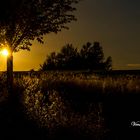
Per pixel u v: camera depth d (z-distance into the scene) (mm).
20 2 23688
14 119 11977
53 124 10500
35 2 24531
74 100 17453
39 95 16609
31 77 30688
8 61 25312
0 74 29750
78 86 22000
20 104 14711
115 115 13211
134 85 20625
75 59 81938
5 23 24094
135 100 16156
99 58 81562
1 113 13125
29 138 10055
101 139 9875
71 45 81875
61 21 26141
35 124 11023
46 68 82000
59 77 28938
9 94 18125
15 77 32312
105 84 21766
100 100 17172
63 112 12469
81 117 11539
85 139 9656
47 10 25422
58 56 81938
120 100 16469
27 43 25938
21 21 24516
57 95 17734
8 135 10414
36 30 25688
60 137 9820
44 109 12508
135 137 10281
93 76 32438
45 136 10023
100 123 10977
